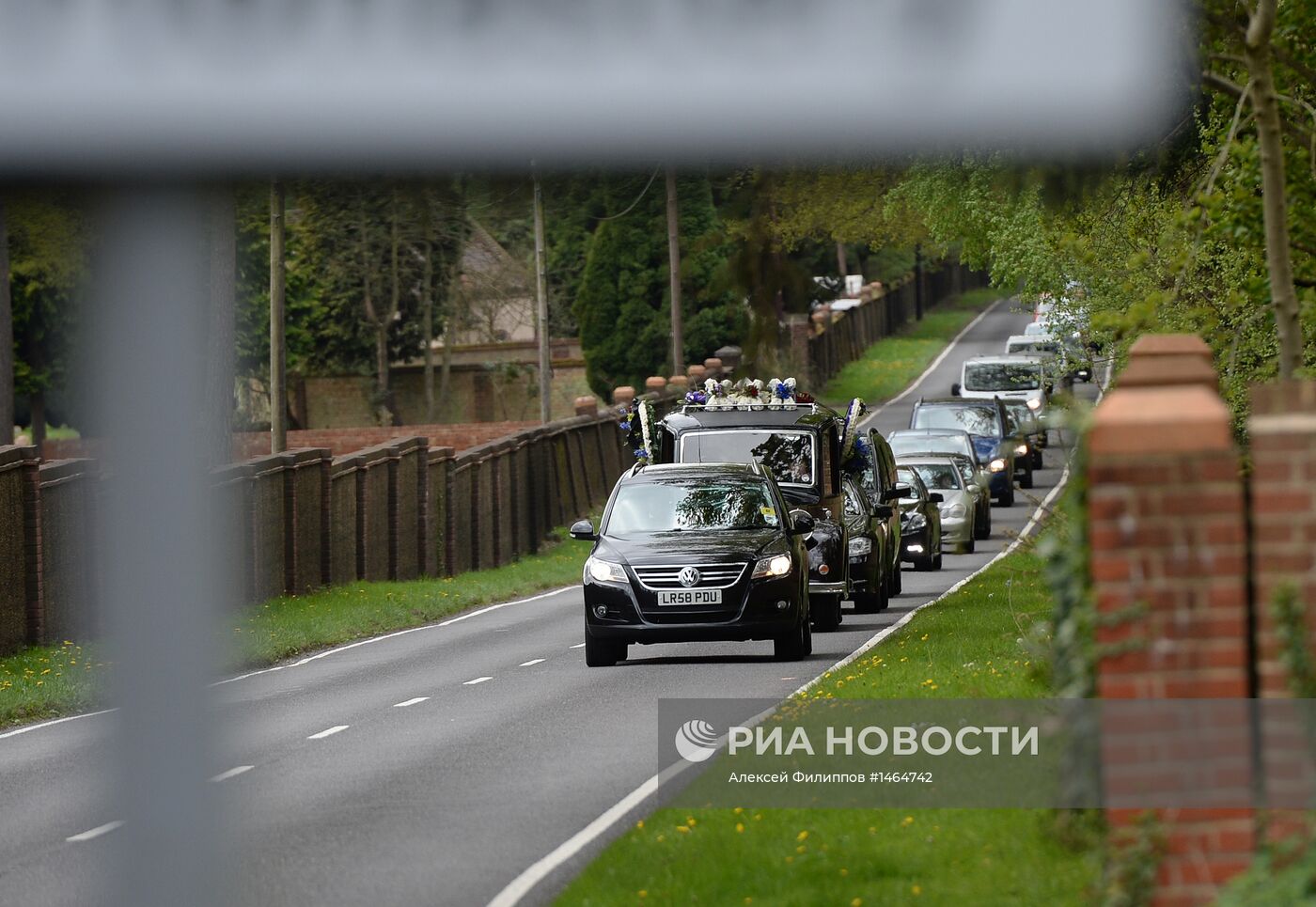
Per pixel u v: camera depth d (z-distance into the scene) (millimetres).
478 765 43781
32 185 9062
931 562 109250
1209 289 55188
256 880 30984
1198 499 20078
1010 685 44000
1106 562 20172
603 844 32938
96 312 9500
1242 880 19875
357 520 115812
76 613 87375
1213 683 20156
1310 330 44156
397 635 91688
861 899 25094
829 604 75375
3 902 30750
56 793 43781
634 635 64125
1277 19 41875
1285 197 37406
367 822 36594
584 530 67438
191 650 10297
